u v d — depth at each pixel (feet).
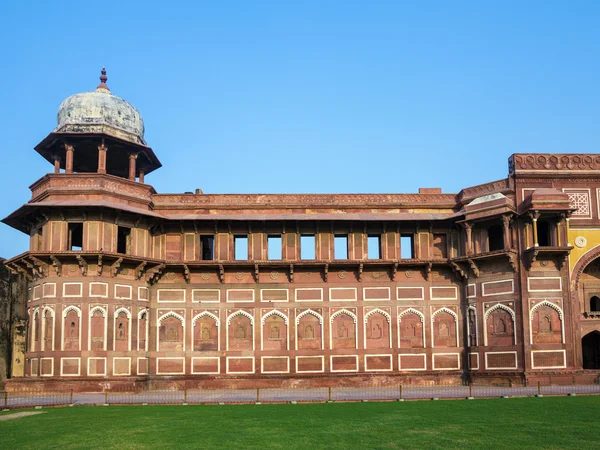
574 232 75.56
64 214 73.00
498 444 33.50
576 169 76.95
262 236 79.87
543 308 73.46
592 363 83.92
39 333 72.28
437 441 34.50
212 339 78.38
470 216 76.54
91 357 71.00
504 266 75.51
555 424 39.65
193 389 76.54
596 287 79.61
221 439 35.55
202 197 80.79
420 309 79.87
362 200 81.87
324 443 34.17
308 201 81.25
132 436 36.91
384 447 33.01
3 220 77.71
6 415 47.98
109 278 73.41
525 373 71.61
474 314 77.77
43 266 72.69
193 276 79.41
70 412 49.65
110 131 78.79
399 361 78.74
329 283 79.92
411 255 82.48
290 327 78.79
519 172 76.13
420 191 84.43
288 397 61.77
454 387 73.77
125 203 76.13
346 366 78.38
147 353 77.30
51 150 80.69
